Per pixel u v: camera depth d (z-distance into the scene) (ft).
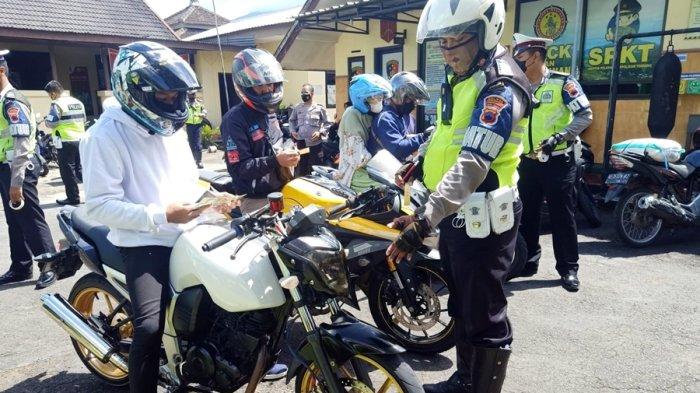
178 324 7.77
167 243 8.23
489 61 7.23
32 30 46.80
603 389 9.37
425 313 10.68
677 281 14.30
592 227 19.77
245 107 11.10
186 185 8.68
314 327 6.87
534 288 14.07
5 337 11.95
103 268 8.85
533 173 13.91
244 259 7.27
